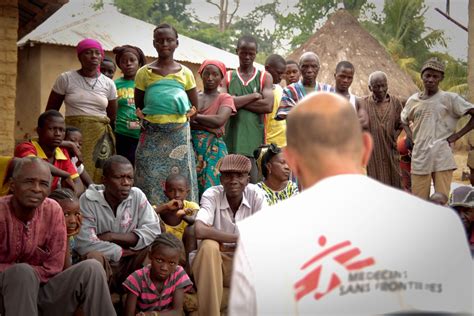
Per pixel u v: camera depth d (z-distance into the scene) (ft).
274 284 6.75
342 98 7.32
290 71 28.07
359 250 6.75
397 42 100.83
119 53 23.26
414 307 6.66
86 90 21.18
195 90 20.49
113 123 22.24
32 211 14.29
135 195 17.28
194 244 17.63
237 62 48.29
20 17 37.27
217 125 21.07
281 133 23.34
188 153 19.95
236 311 6.87
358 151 7.23
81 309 14.79
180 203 18.13
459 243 6.95
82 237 16.51
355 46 50.80
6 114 26.17
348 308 6.63
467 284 6.86
